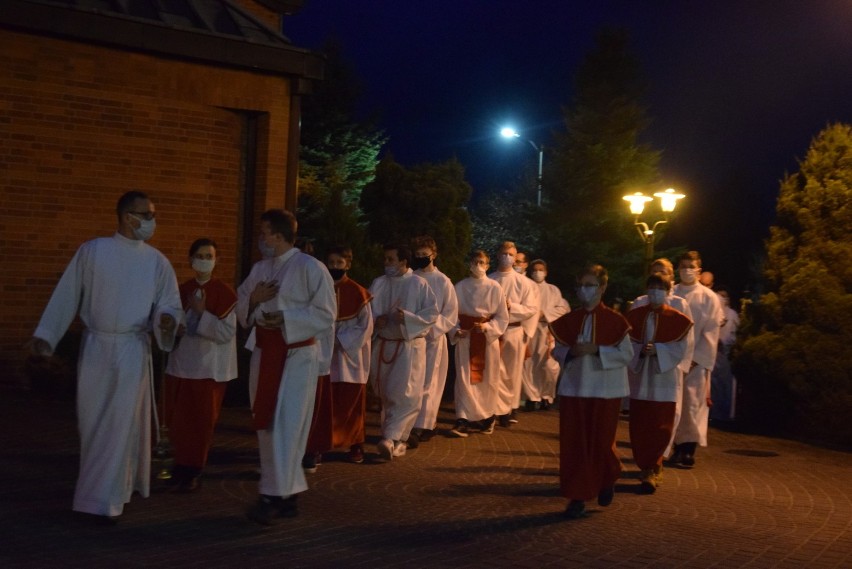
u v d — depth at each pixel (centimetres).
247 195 1421
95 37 1252
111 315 660
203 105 1366
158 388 1145
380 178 2364
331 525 698
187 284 786
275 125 1413
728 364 1536
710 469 1047
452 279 2202
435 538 680
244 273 1423
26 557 571
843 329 1337
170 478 807
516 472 959
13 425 983
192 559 590
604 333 780
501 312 1198
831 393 1324
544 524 741
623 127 2920
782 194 1455
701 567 636
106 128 1288
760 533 746
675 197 1906
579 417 774
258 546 629
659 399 887
